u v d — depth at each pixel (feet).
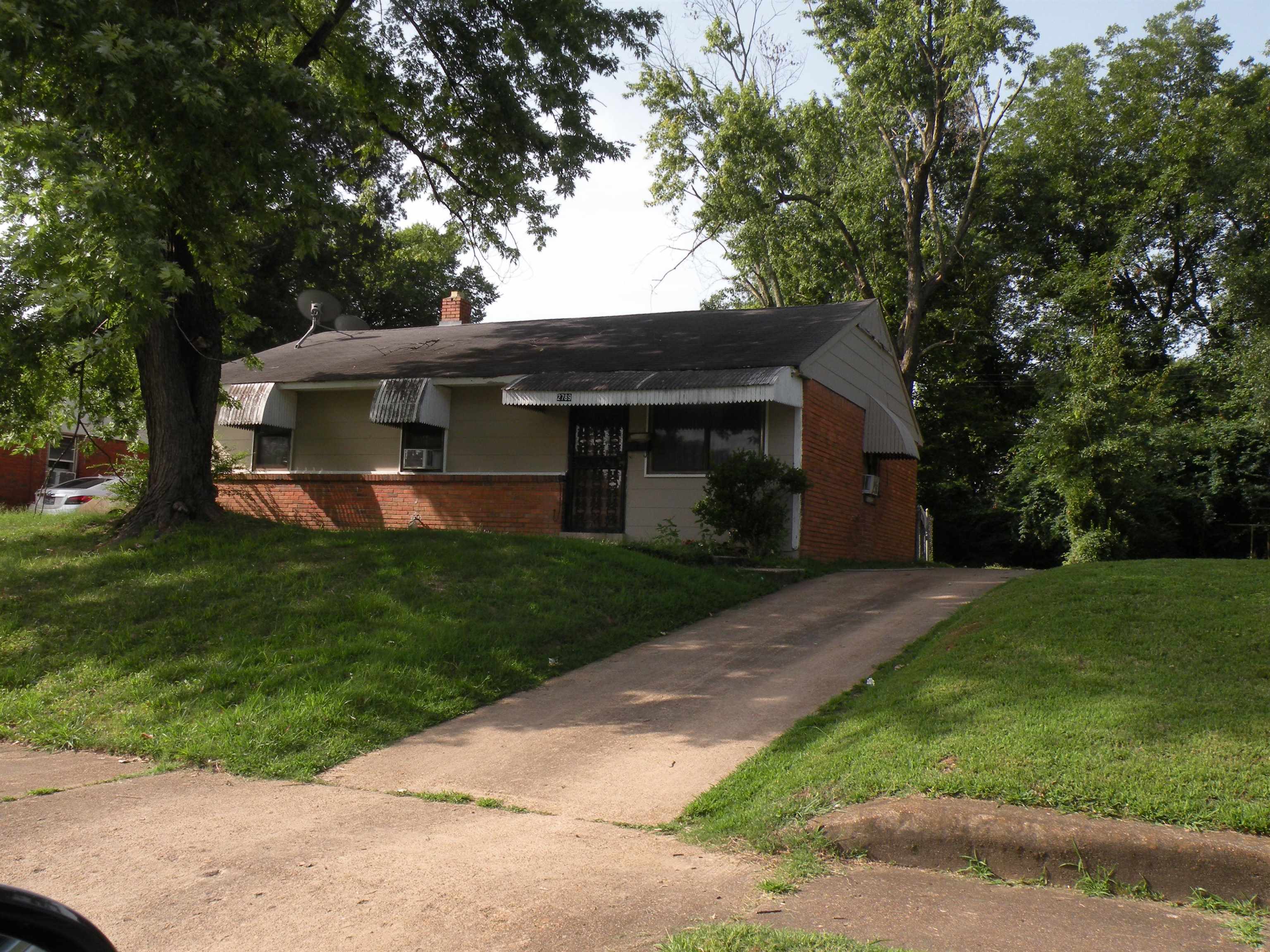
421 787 19.84
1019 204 108.88
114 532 41.91
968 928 12.72
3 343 34.17
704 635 33.24
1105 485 79.00
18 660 29.30
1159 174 103.50
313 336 77.25
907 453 62.39
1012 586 35.45
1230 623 24.98
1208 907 13.38
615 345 58.29
